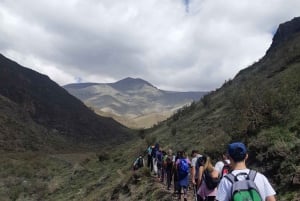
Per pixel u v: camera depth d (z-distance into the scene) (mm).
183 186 12828
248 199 3838
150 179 19828
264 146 13352
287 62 27891
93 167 38094
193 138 26125
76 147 102875
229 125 20234
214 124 25656
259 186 3951
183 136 28766
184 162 12906
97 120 141875
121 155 38656
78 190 31656
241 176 4016
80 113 138125
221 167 7355
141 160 23219
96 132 130375
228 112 25625
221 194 4031
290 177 10539
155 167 20641
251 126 16125
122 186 21469
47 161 54750
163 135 34719
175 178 13656
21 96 116188
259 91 22016
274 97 16438
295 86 17438
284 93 17047
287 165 11203
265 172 12062
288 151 11852
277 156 12117
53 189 35500
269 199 3957
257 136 14695
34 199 34656
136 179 20812
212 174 7328
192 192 14586
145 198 17359
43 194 35281
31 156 61219
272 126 14852
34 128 97625
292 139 12570
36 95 127062
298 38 37750
